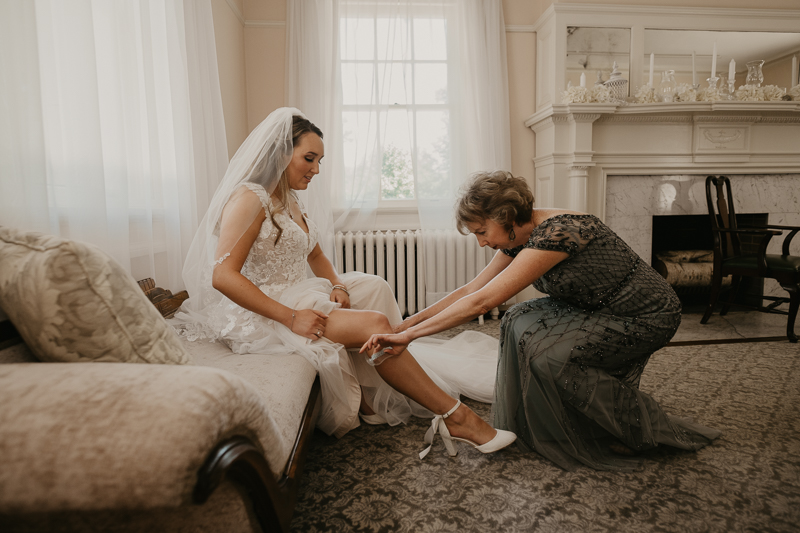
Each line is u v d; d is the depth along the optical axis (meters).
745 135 3.80
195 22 2.46
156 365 0.67
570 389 1.47
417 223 3.92
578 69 3.73
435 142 3.73
